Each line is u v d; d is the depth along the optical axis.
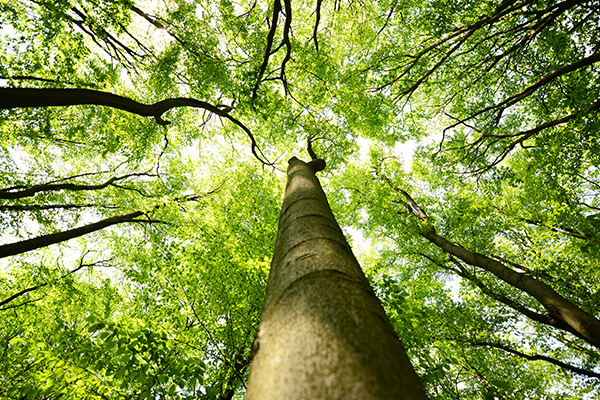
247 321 4.76
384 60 8.77
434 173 12.22
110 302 10.96
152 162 11.51
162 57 7.43
